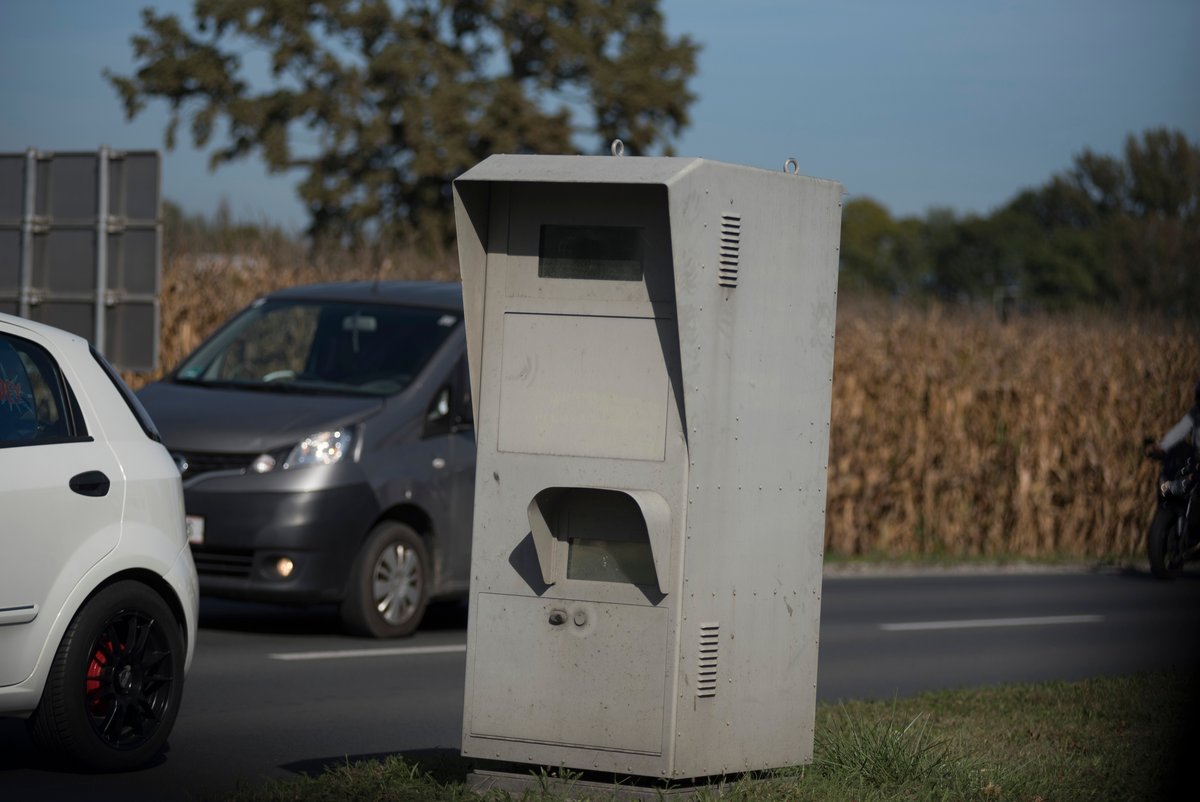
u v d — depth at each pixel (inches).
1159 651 703.7
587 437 313.9
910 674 612.4
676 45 2847.0
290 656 564.4
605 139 2795.3
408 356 650.2
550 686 314.8
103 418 374.3
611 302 313.6
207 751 400.5
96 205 761.0
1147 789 367.9
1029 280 4394.7
